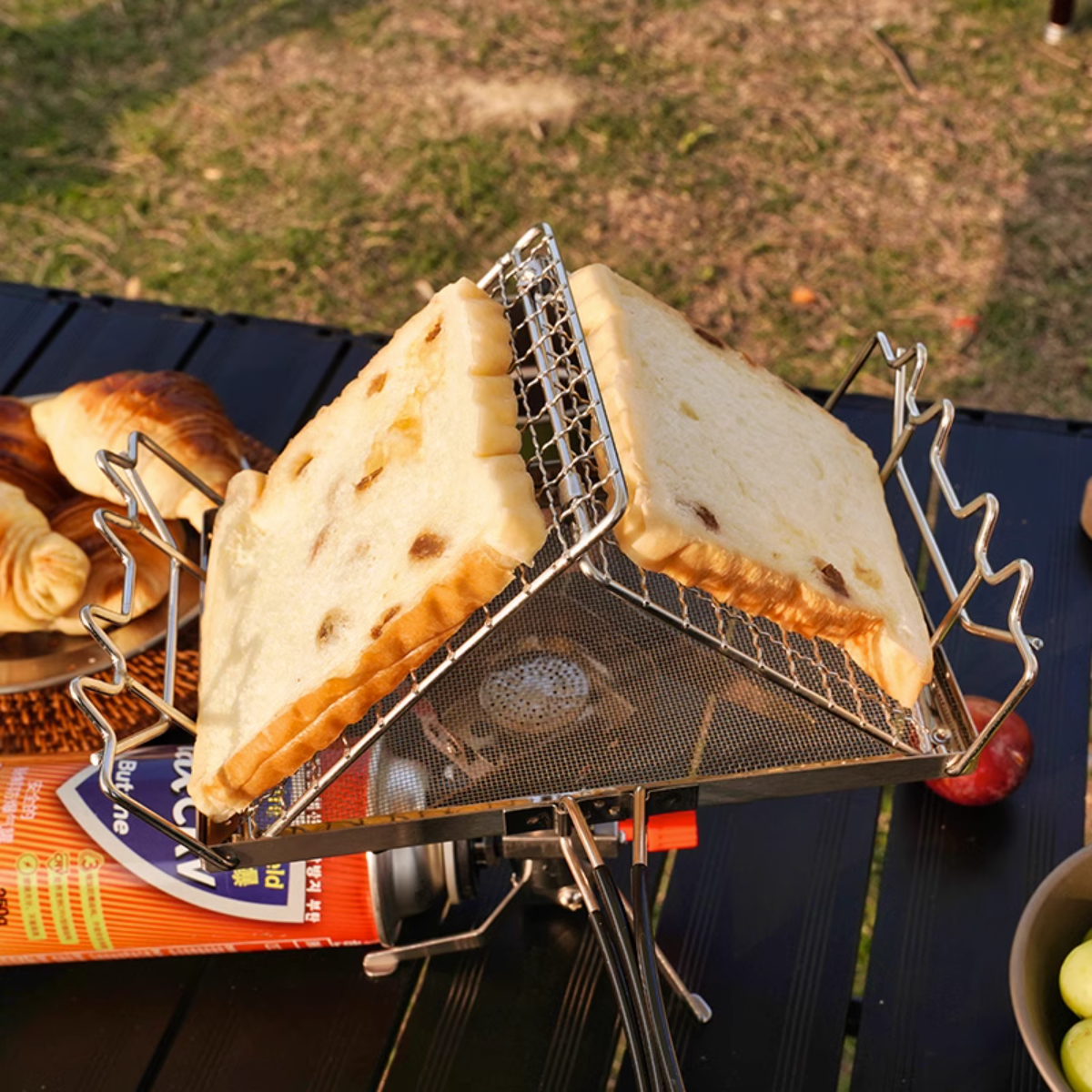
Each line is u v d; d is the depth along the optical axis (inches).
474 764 37.7
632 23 141.4
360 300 112.3
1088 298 108.5
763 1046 41.7
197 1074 41.9
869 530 43.2
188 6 146.8
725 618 41.0
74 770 43.4
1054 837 46.9
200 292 113.3
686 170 123.0
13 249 117.8
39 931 41.6
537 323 37.6
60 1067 42.3
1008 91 129.4
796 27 139.5
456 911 45.8
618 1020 42.6
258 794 36.1
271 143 128.8
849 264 112.9
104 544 52.8
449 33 141.5
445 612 31.6
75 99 134.4
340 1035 42.6
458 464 33.5
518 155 125.6
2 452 56.4
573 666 40.1
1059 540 57.0
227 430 56.4
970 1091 40.5
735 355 45.9
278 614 39.0
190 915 41.6
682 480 35.5
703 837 47.3
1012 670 52.4
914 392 43.6
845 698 38.8
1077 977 37.0
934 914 44.9
